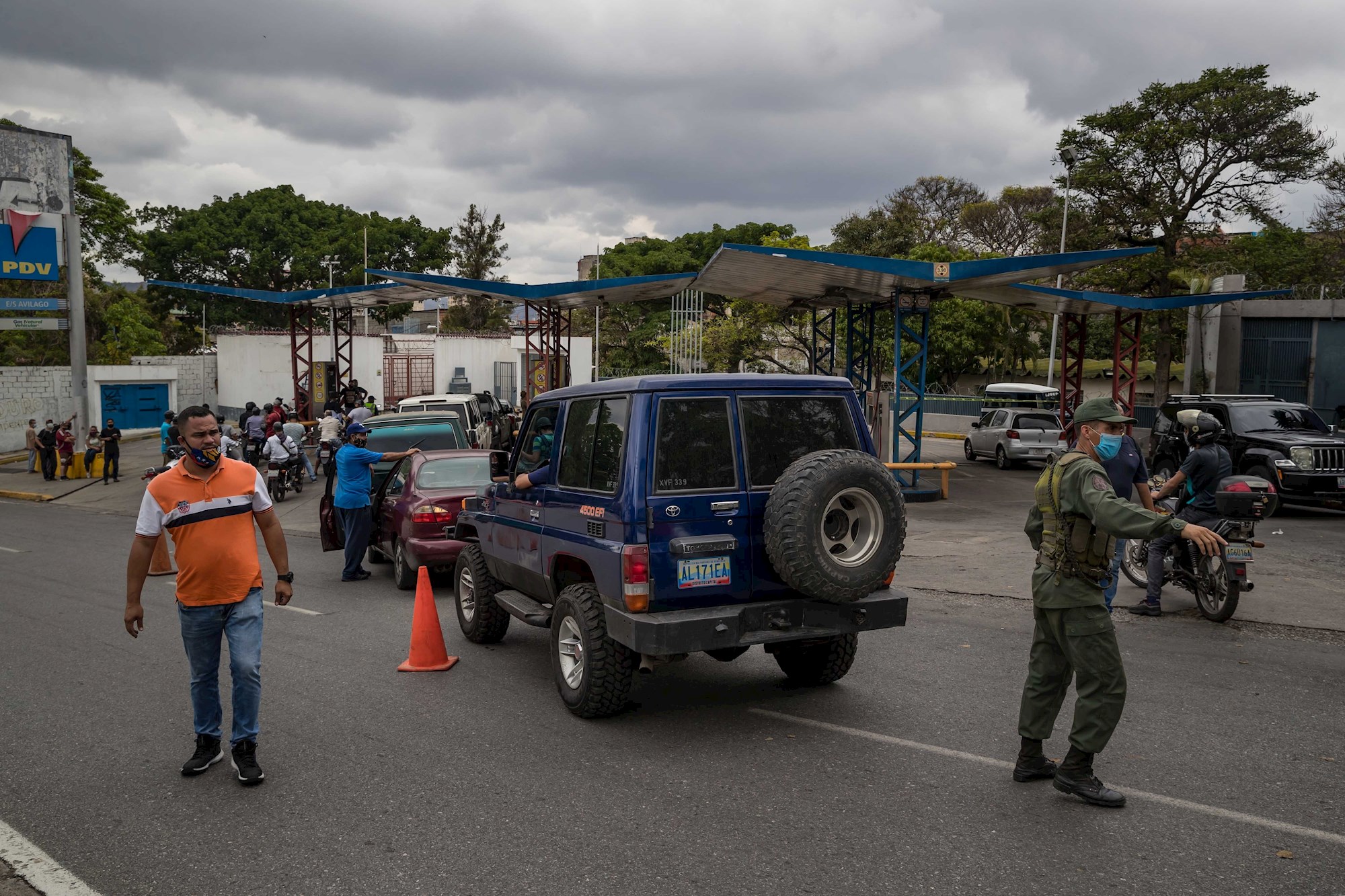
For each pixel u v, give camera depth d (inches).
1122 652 278.7
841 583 201.8
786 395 220.4
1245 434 608.4
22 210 1026.7
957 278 584.7
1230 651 279.1
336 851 157.3
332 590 404.2
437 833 163.6
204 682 192.2
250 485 191.0
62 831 166.4
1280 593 354.3
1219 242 1235.2
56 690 255.6
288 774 193.0
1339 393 1059.9
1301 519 570.9
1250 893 138.8
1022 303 945.5
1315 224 1502.2
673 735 214.1
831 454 205.9
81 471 1018.1
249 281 2223.2
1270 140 1151.0
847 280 737.6
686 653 204.7
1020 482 838.5
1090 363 1943.9
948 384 1863.9
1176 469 655.8
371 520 428.8
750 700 239.0
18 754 206.7
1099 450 223.1
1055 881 142.9
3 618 349.7
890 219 2057.1
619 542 205.9
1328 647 282.4
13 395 1248.8
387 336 1669.5
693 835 161.0
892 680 254.1
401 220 2390.5
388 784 186.4
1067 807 170.6
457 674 269.6
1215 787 178.5
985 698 237.5
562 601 231.8
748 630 206.4
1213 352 1138.0
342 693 250.4
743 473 211.9
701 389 211.6
